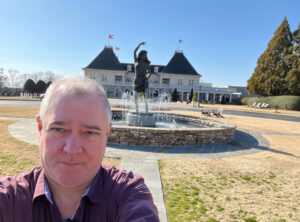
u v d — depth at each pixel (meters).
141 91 10.93
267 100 44.03
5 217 1.00
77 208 1.05
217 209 3.57
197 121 13.30
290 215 3.52
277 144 9.56
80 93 1.00
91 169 1.04
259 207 3.73
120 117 15.31
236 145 8.79
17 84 68.00
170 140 7.82
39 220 1.02
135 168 5.33
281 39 46.00
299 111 36.81
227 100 65.88
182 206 3.58
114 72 65.25
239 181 4.90
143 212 1.02
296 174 5.60
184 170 5.38
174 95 57.41
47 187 1.06
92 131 1.00
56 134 0.98
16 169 4.75
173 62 69.31
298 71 40.66
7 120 12.30
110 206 1.09
